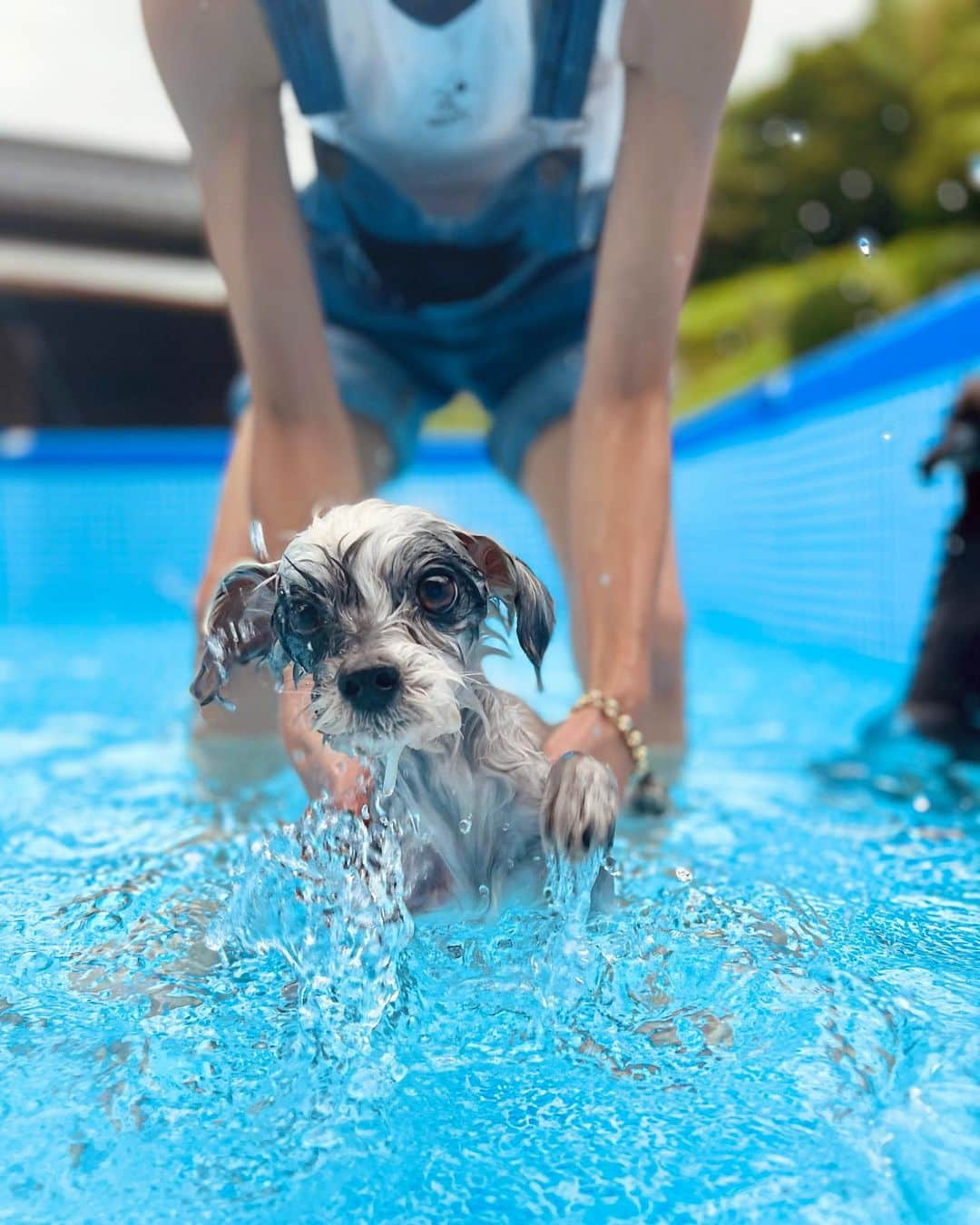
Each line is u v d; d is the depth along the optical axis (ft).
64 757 3.18
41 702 4.14
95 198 9.28
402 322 2.73
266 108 2.07
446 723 1.60
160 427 10.43
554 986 1.53
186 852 2.12
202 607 2.53
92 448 7.41
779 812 2.46
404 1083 1.33
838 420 4.82
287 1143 1.21
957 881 1.97
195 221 9.65
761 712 3.78
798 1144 1.19
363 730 1.57
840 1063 1.33
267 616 1.84
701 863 2.06
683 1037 1.41
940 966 1.59
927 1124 1.20
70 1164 1.18
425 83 2.18
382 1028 1.44
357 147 2.36
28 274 9.11
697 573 7.04
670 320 2.07
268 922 1.68
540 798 1.73
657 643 2.57
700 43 1.87
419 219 2.46
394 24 2.06
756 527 5.94
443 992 1.53
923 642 3.25
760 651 5.38
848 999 1.47
